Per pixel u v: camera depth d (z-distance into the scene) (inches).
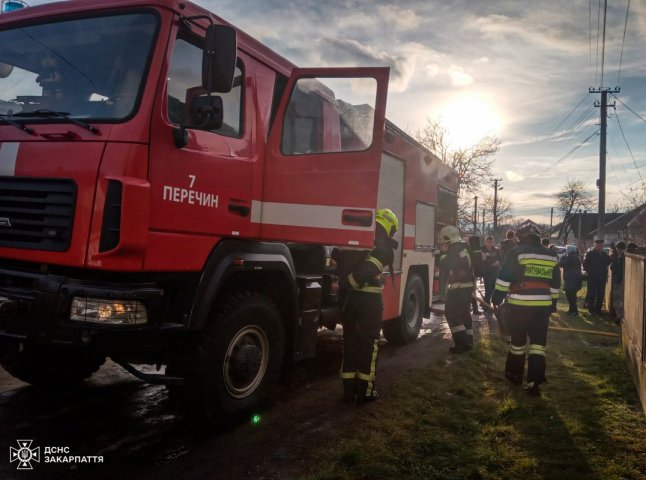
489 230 2578.7
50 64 150.2
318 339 319.6
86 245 129.0
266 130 180.2
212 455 148.3
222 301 161.9
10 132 145.9
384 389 216.5
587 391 218.1
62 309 127.9
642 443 164.1
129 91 138.2
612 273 457.7
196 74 152.6
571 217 2677.2
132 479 132.9
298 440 160.1
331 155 178.7
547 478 140.2
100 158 131.5
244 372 164.2
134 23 145.2
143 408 183.9
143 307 131.6
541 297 215.0
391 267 205.0
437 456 150.6
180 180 143.6
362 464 143.0
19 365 181.3
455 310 292.5
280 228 177.2
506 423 180.4
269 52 186.2
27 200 137.9
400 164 305.1
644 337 202.8
